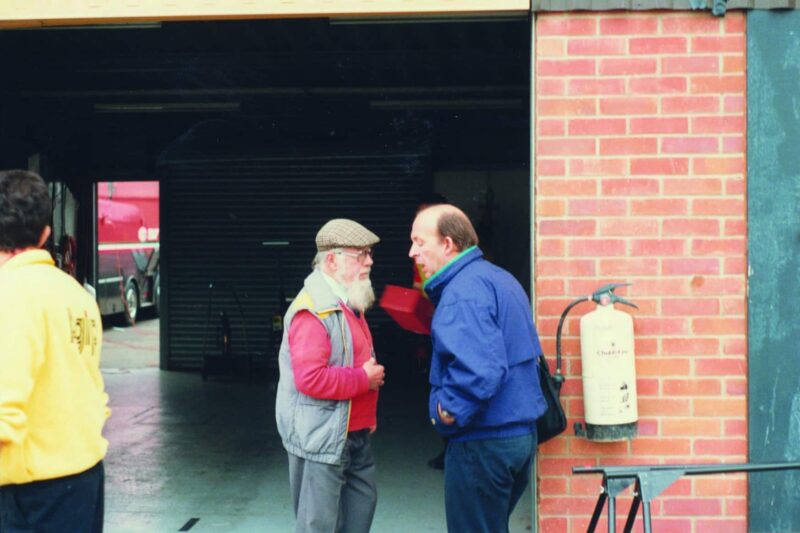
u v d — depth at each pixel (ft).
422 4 15.88
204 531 19.03
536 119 15.74
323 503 14.17
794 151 15.38
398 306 18.61
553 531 15.74
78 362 10.54
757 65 15.40
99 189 56.24
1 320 9.85
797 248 15.37
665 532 15.66
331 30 22.61
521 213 41.57
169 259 43.09
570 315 15.71
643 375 15.62
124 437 28.30
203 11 16.31
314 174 42.04
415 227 13.48
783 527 15.44
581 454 15.70
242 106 32.91
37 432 10.20
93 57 25.38
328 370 13.97
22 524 10.29
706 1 15.47
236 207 42.52
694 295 15.58
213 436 28.40
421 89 29.73
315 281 14.42
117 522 19.61
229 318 42.73
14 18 16.53
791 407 15.38
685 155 15.58
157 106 31.76
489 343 12.44
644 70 15.61
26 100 31.09
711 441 15.56
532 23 15.76
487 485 13.00
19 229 10.37
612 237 15.65
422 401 34.68
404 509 20.63
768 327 15.39
